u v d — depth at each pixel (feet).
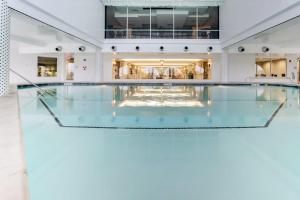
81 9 39.34
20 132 9.11
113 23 54.95
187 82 56.18
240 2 39.24
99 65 53.01
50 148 11.68
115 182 8.47
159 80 57.11
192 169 9.80
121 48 52.37
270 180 8.86
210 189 8.16
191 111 23.97
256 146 12.79
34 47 51.47
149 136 14.61
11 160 6.34
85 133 14.98
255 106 26.91
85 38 41.98
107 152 11.65
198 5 52.03
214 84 52.19
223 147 12.61
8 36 20.94
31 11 24.71
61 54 60.18
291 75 58.80
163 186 8.30
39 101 27.35
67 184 8.04
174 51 51.75
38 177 8.24
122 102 29.78
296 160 10.85
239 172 9.52
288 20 25.32
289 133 15.26
